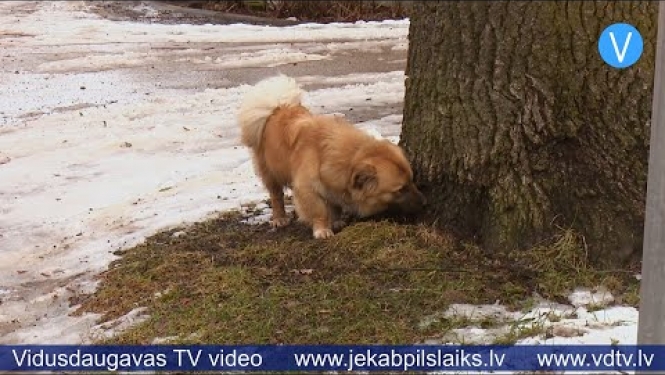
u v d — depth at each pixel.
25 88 11.36
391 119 9.34
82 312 4.90
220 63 13.01
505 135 4.75
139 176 7.71
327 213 5.43
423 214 5.18
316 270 4.87
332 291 4.58
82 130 9.27
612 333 3.94
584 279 4.45
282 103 5.73
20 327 4.84
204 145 8.70
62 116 9.84
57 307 5.09
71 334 4.61
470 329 4.11
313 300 4.50
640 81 4.66
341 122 5.47
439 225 5.07
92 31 15.95
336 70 12.45
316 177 5.29
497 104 4.76
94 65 12.86
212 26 16.52
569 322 4.08
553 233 4.67
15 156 8.40
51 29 16.17
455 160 4.95
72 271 5.61
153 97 10.81
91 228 6.43
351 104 10.20
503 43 4.70
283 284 4.73
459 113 4.89
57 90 11.25
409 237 5.03
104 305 4.93
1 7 19.17
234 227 5.99
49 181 7.64
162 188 7.29
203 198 6.89
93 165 8.09
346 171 5.22
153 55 13.63
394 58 13.26
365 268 4.80
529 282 4.50
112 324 4.64
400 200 5.14
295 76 12.07
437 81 4.98
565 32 4.63
